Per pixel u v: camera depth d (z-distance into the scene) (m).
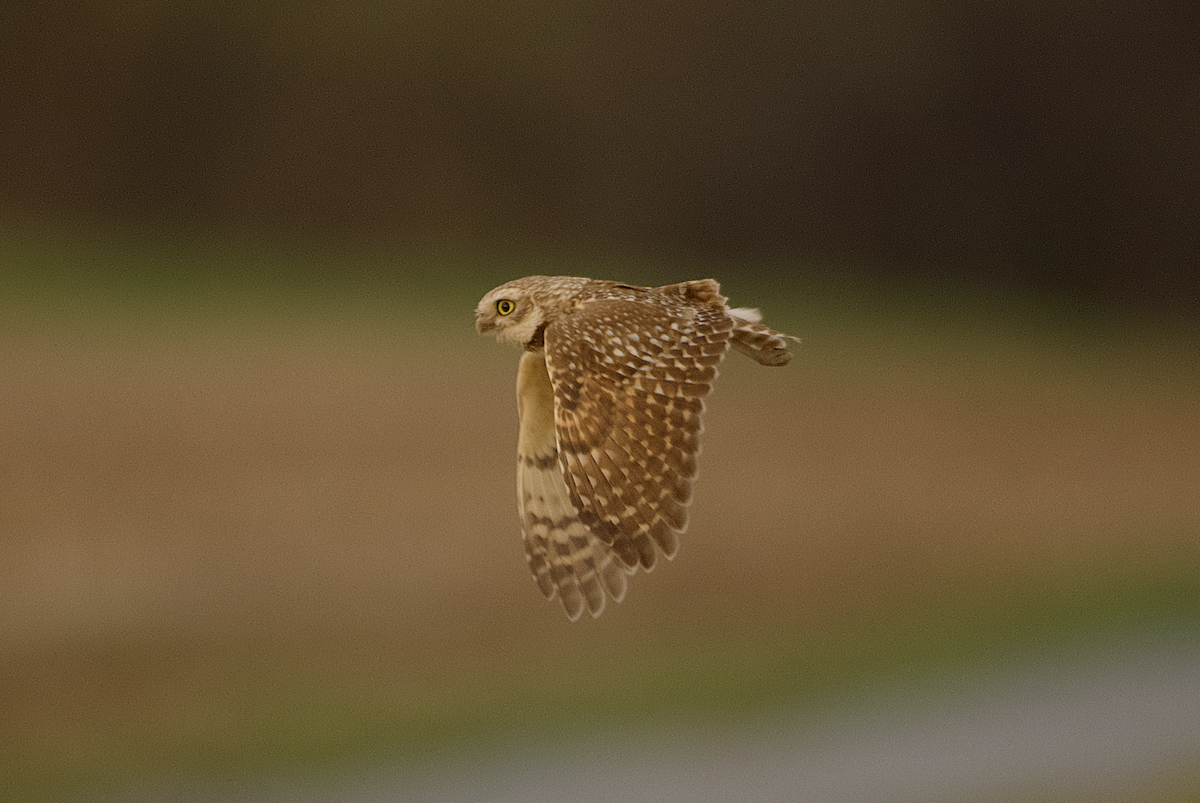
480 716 31.70
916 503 49.88
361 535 40.12
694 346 9.23
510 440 50.69
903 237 104.19
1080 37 102.88
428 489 44.22
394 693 32.38
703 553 42.28
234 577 36.91
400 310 74.50
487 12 106.44
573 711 31.89
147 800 28.70
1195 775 29.17
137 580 36.22
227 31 103.50
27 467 43.66
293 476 44.84
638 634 36.22
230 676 32.41
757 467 52.00
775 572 41.44
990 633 37.75
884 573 42.56
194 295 73.50
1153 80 103.06
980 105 103.81
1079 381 75.38
